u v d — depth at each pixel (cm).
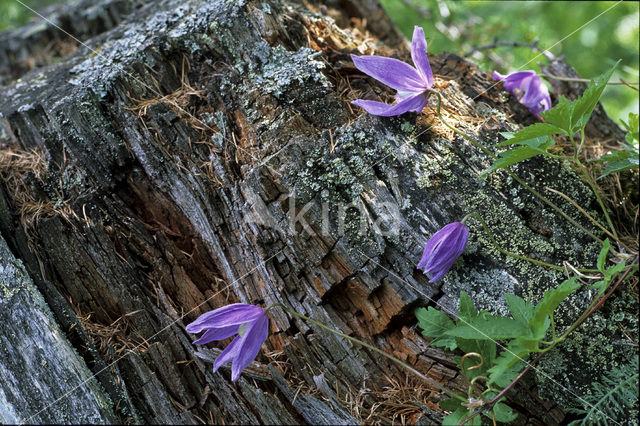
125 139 67
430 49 100
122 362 63
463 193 63
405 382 63
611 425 61
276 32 68
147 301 65
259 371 63
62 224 65
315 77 66
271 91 66
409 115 65
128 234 66
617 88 104
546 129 60
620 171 69
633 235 67
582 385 62
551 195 65
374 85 68
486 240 63
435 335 60
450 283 63
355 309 65
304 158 63
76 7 84
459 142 64
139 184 67
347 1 84
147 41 69
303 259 63
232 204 65
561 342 62
